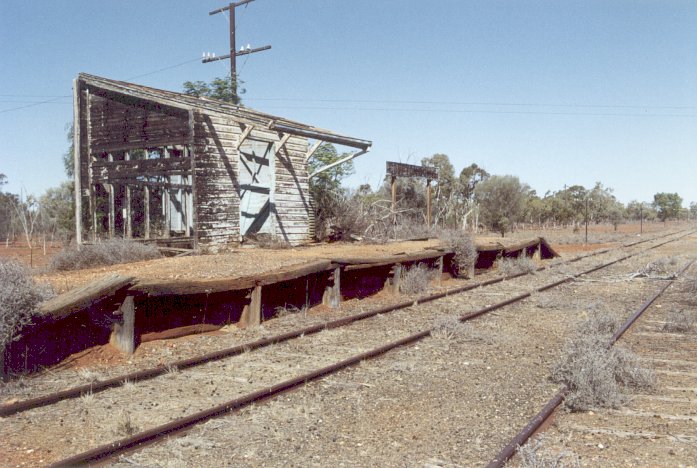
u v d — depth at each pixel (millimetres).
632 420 6414
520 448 5199
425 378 8055
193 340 10203
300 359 8992
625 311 13797
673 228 80688
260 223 22656
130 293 9000
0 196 39062
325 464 5211
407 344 10117
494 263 23312
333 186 28078
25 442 5543
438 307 14289
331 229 24828
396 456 5391
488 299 15750
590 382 7047
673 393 7410
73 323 8562
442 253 19266
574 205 70125
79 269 14422
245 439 5758
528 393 7367
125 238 18562
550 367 8508
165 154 20188
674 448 5594
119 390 7223
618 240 45094
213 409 6293
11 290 7402
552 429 6137
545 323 12383
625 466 5168
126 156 20328
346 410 6676
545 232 57031
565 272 22219
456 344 10273
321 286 14102
